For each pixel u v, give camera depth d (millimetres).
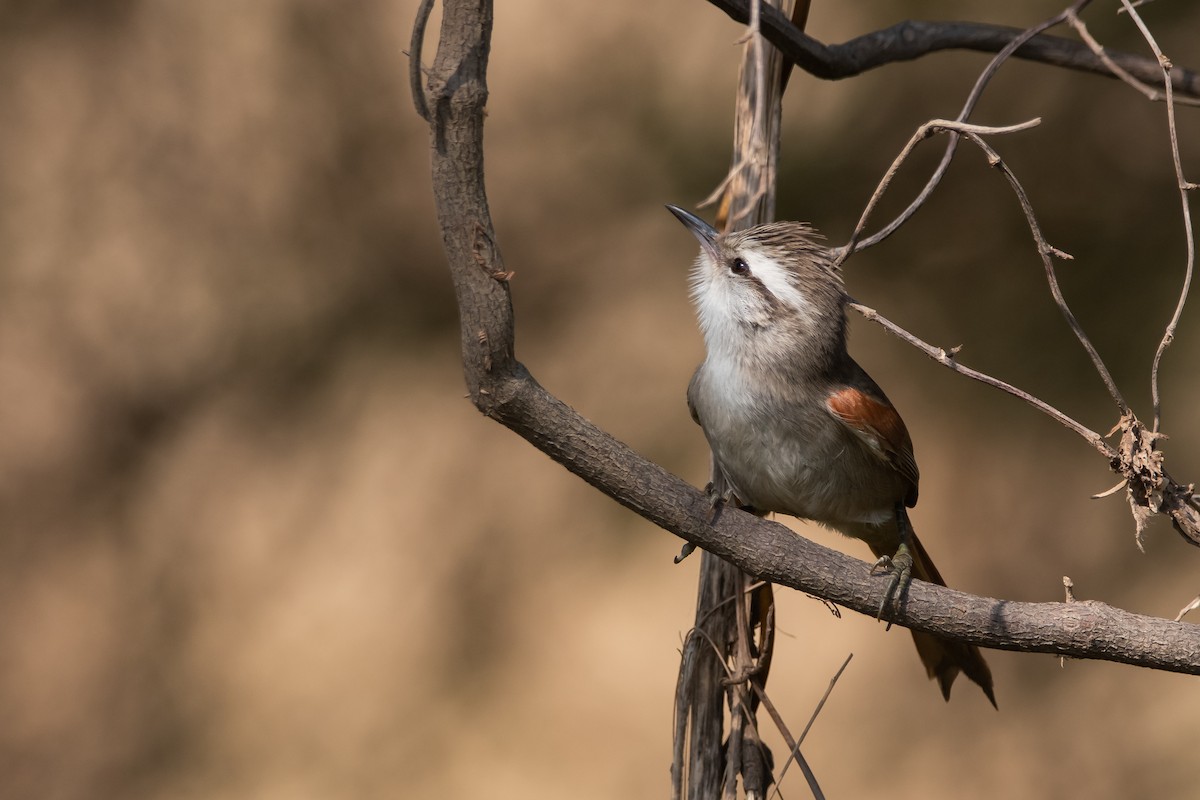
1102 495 4727
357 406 14430
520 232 14484
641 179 14328
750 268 5875
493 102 14883
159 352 15086
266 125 15203
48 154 15234
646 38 14703
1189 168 12375
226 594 13922
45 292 15109
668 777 11820
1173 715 11547
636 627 12578
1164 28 11984
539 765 12102
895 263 13070
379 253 15016
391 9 15109
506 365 4094
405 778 12320
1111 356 12023
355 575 13656
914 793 11523
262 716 13078
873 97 13430
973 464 12398
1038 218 12781
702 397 6113
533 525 13438
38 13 15422
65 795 13117
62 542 14633
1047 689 11984
